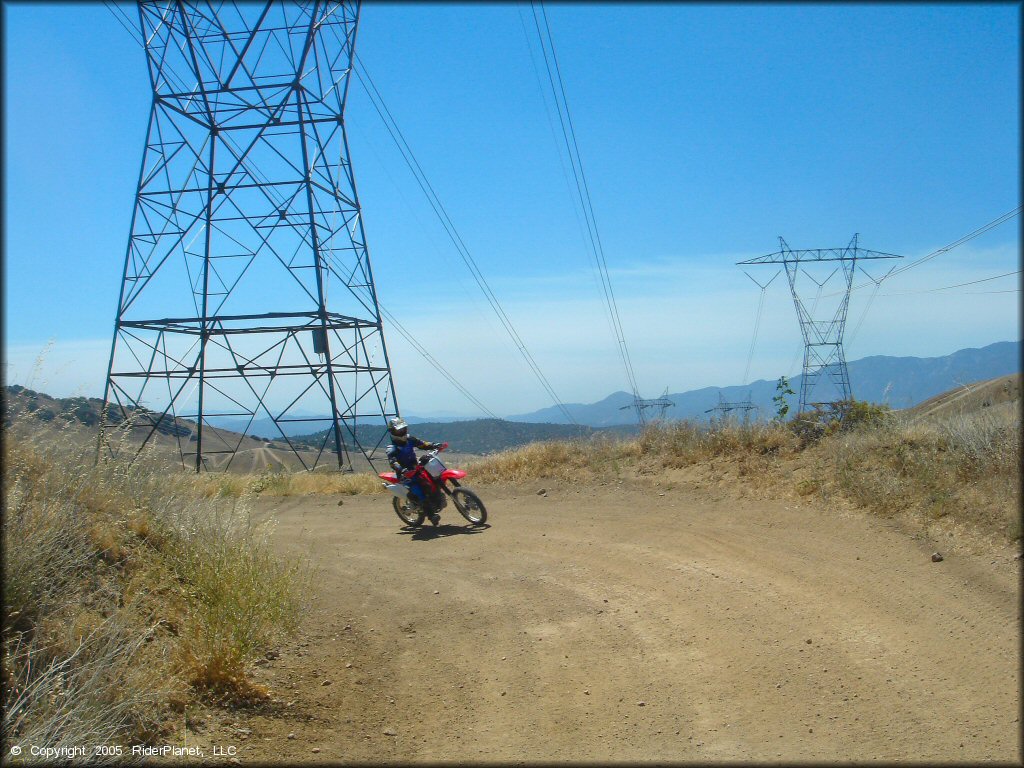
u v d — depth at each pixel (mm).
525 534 12641
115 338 28922
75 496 7312
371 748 5395
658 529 11789
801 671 6211
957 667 5961
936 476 10328
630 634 7453
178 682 5711
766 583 8539
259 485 20500
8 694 4875
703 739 5258
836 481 11672
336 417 28125
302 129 28562
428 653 7301
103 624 5711
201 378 28969
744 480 13359
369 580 10258
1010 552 7961
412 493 13883
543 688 6336
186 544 8000
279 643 7340
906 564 8422
